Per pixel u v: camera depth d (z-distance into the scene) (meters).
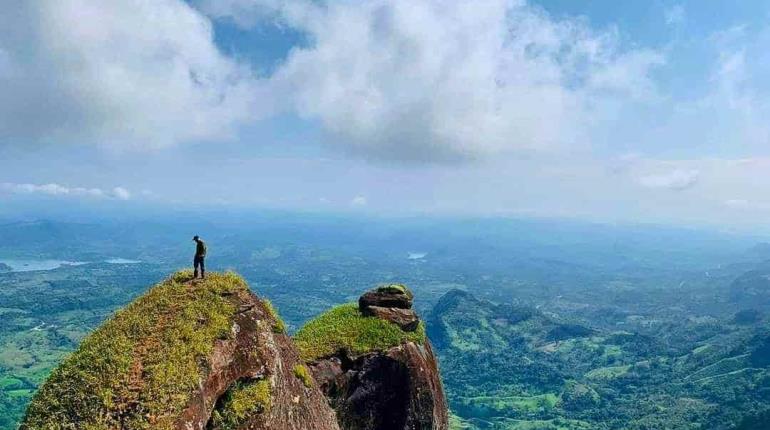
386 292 46.75
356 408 38.72
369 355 40.38
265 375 24.50
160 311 24.78
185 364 21.44
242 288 28.30
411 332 44.06
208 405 21.39
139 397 19.61
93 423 18.48
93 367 20.97
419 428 40.09
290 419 25.08
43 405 19.77
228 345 23.89
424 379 41.50
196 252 28.38
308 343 41.03
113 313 25.77
